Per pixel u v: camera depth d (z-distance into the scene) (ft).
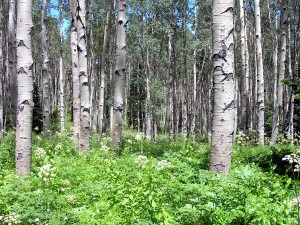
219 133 18.92
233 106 19.07
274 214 13.10
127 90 149.89
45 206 17.02
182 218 13.28
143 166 20.53
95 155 29.30
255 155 31.78
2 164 27.58
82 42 37.65
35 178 21.01
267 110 108.99
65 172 23.09
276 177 17.61
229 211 13.26
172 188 15.44
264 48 118.62
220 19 19.17
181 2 82.07
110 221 14.43
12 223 15.55
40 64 165.07
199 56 126.41
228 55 19.06
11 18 52.65
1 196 18.08
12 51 52.39
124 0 35.65
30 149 24.70
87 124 35.45
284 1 53.31
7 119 85.76
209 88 121.90
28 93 24.61
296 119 82.48
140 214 14.02
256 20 57.00
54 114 112.78
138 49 110.32
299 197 14.16
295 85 36.35
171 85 89.81
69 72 173.27
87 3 94.02
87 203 18.03
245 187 14.78
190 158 21.03
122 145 38.75
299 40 86.94
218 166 18.79
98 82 139.64
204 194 13.98
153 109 97.71
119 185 18.04
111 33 98.94
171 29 83.51
